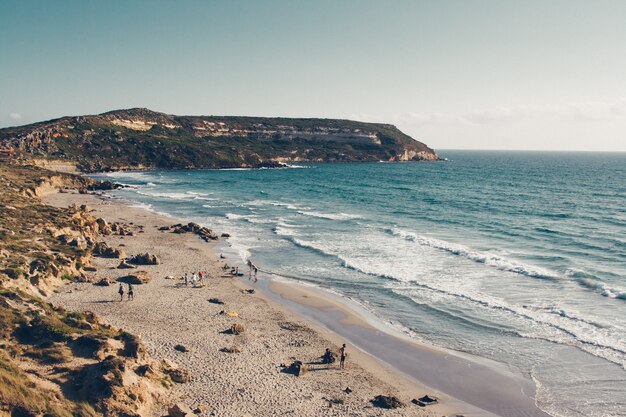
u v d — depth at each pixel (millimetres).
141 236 64062
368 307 38781
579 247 57625
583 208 92375
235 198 109750
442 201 103500
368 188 132750
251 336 32219
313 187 135625
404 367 28969
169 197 109938
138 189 126000
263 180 157000
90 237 57250
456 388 26578
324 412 23125
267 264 51469
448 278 45562
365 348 31562
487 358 29953
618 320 34500
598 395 25406
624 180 165625
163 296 39281
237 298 40312
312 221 78125
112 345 24328
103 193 114312
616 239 61844
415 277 46031
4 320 24953
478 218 80562
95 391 20062
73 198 100625
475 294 40938
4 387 17781
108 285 40719
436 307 38375
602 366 28219
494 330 33781
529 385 26656
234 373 26375
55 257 42281
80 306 35062
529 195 115562
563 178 173750
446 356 30344
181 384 24297
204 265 50344
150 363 24281
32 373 21047
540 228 70500
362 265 50250
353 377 27328
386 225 73938
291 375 26797
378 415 23297
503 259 51312
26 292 33969
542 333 32906
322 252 56188
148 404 21094
